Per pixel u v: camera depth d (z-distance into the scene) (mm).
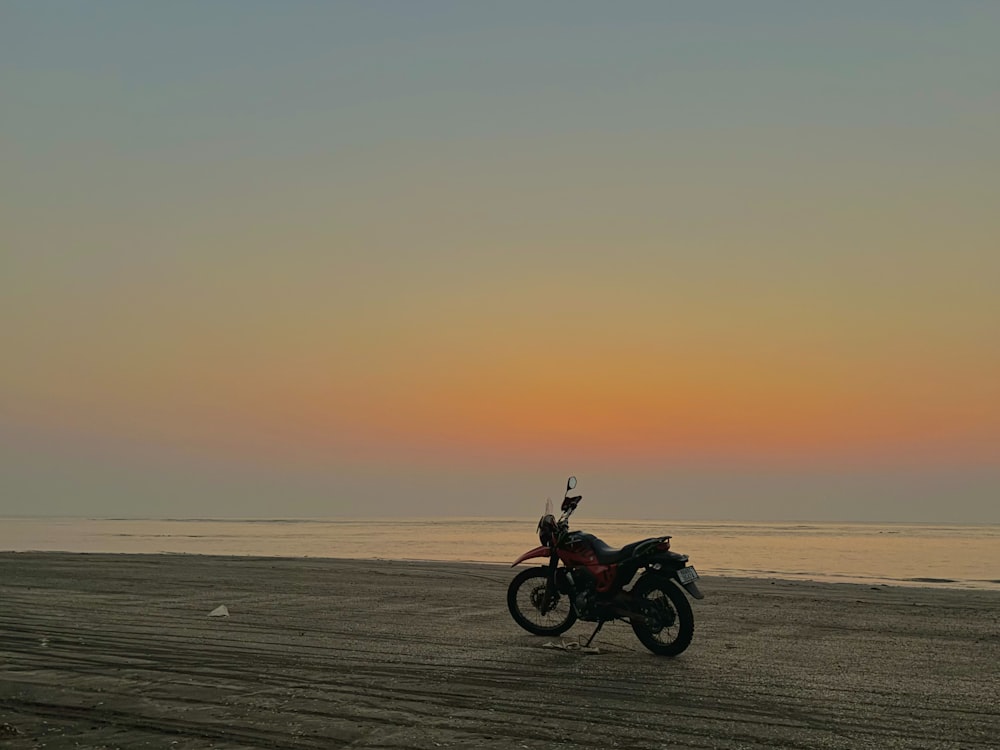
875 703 7109
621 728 6328
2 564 20594
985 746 5934
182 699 7152
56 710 6816
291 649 9453
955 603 14070
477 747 5840
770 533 115688
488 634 10664
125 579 17078
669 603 9555
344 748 5836
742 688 7664
